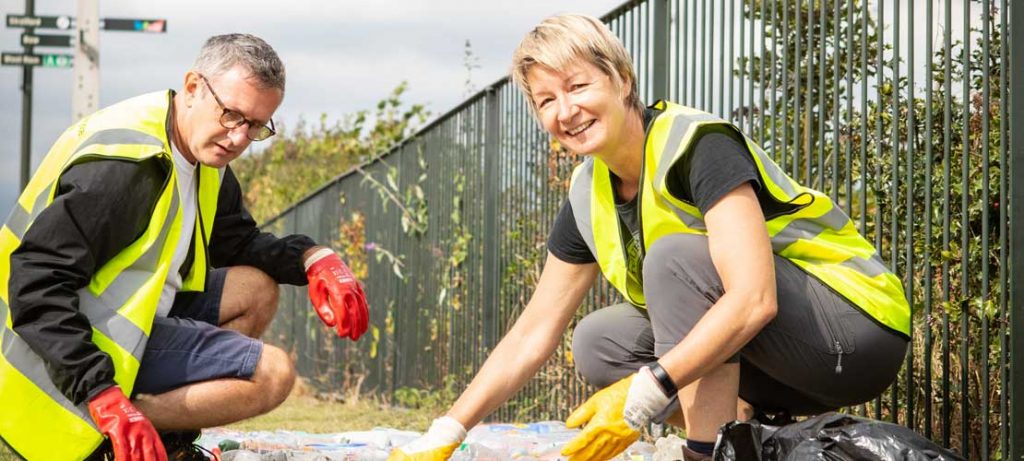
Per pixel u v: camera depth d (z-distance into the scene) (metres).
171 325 2.97
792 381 2.81
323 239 11.77
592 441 2.53
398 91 10.81
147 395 2.92
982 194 3.17
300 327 12.21
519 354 3.05
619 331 3.11
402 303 8.82
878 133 3.56
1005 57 3.02
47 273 2.68
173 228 2.94
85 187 2.74
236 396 2.95
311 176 15.02
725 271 2.54
